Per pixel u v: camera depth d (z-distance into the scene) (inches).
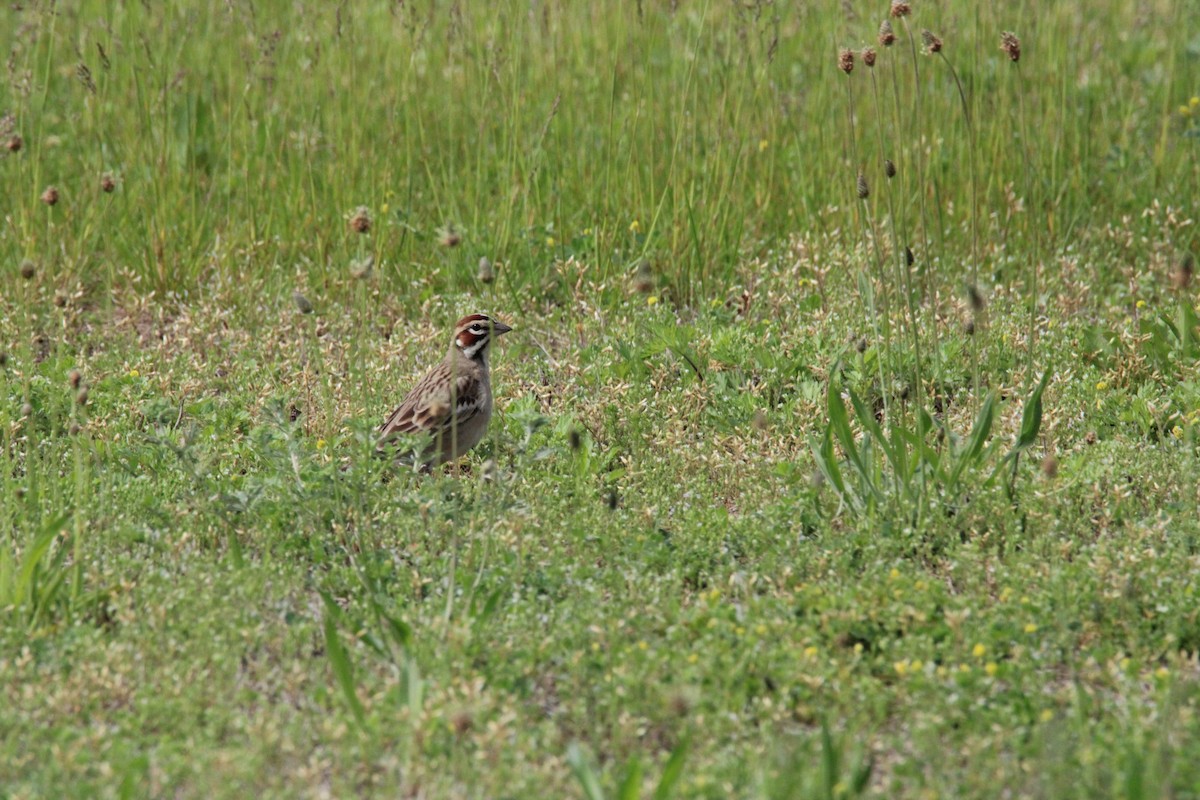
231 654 427.2
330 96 928.3
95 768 374.6
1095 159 893.2
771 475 568.4
